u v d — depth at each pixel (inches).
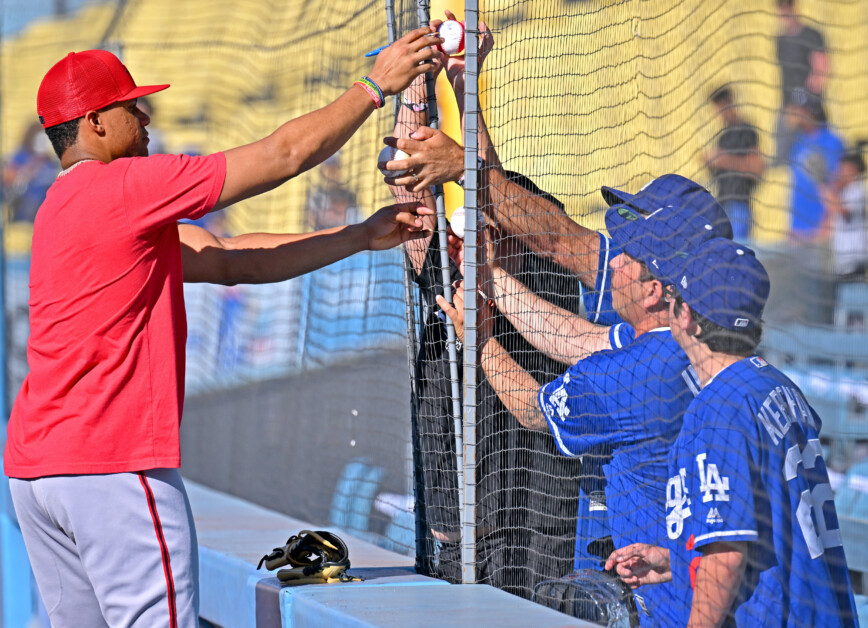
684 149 542.9
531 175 431.8
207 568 494.9
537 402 389.4
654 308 369.7
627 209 386.9
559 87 460.4
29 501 366.9
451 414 423.5
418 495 443.5
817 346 574.6
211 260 430.9
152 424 359.3
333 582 416.5
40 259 362.3
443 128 475.2
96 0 1117.1
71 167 368.8
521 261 422.9
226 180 351.9
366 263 594.9
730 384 325.7
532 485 410.0
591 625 338.6
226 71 1037.2
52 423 356.5
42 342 360.5
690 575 326.3
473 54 386.0
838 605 323.3
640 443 366.9
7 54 1075.9
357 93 367.2
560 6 455.8
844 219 570.6
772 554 313.4
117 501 353.7
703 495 313.7
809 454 331.0
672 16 574.6
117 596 356.2
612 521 376.8
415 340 443.8
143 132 392.5
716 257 334.3
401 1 444.8
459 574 418.9
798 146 566.3
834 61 574.2
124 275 353.7
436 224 420.2
